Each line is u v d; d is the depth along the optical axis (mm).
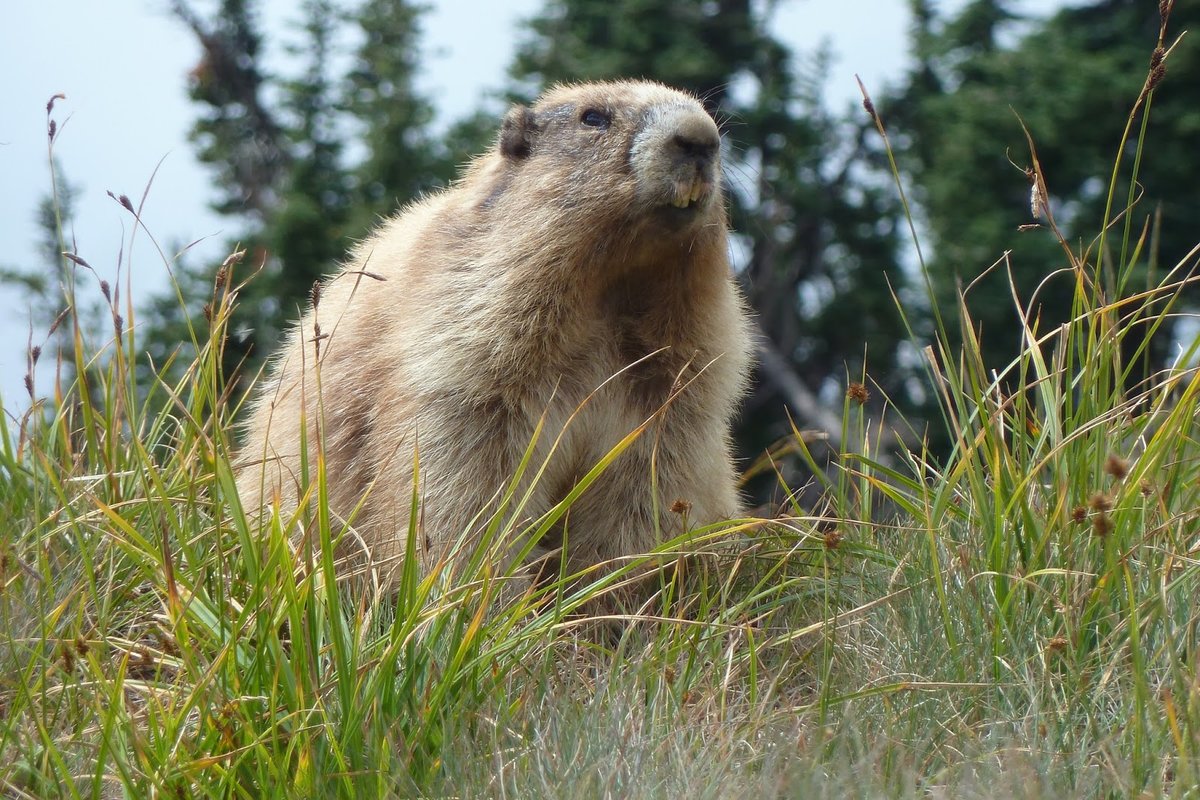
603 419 12148
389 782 7789
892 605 9719
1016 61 45844
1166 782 7555
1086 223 41625
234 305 11117
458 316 11938
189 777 7672
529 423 11750
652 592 11797
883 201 53469
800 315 53125
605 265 11883
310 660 8266
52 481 9375
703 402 12266
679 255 11938
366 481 12422
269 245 50188
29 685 8719
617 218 11758
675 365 12195
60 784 7875
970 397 11250
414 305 12430
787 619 10406
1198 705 7547
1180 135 41781
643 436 12078
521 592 11336
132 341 10789
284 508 12398
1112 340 10211
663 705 8703
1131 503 9195
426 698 8211
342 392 12875
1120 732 7965
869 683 8977
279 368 14133
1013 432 10516
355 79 58250
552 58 54094
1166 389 10156
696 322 12188
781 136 52562
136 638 9758
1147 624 8719
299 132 58188
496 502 11617
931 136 51938
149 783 7797
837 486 12070
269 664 8336
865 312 51812
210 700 8234
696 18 52625
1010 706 8406
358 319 13219
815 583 10617
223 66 61906
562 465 12086
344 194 56062
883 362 51125
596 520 12250
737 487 13742
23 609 9492
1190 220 41156
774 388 49812
